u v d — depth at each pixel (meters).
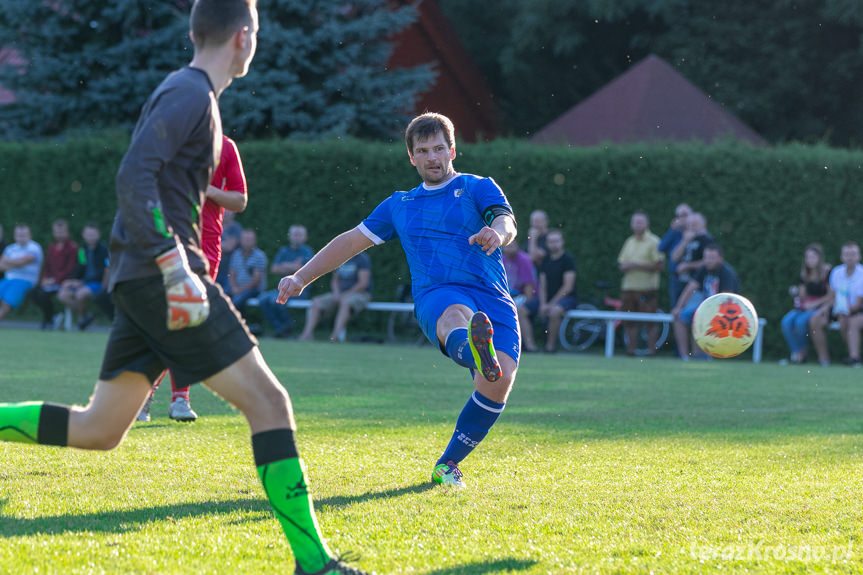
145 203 8.12
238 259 56.19
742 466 15.89
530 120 114.19
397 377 33.09
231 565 8.99
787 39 94.44
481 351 12.16
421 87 80.06
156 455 15.52
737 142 60.06
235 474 13.96
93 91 76.06
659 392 30.55
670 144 60.25
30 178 67.00
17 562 8.79
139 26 76.88
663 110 80.00
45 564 8.76
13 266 57.09
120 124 77.56
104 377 9.31
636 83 82.44
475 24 114.19
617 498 12.70
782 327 52.75
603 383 33.59
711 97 94.44
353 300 55.78
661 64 83.25
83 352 39.16
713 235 59.03
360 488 13.27
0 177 67.38
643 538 10.46
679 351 51.94
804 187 58.22
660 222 59.56
